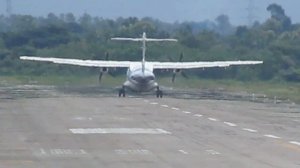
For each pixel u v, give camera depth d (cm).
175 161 7831
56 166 7488
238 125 11681
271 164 7662
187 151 8594
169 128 11100
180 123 11888
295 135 10344
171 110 14538
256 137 10038
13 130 10712
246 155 8300
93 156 8175
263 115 13738
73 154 8319
